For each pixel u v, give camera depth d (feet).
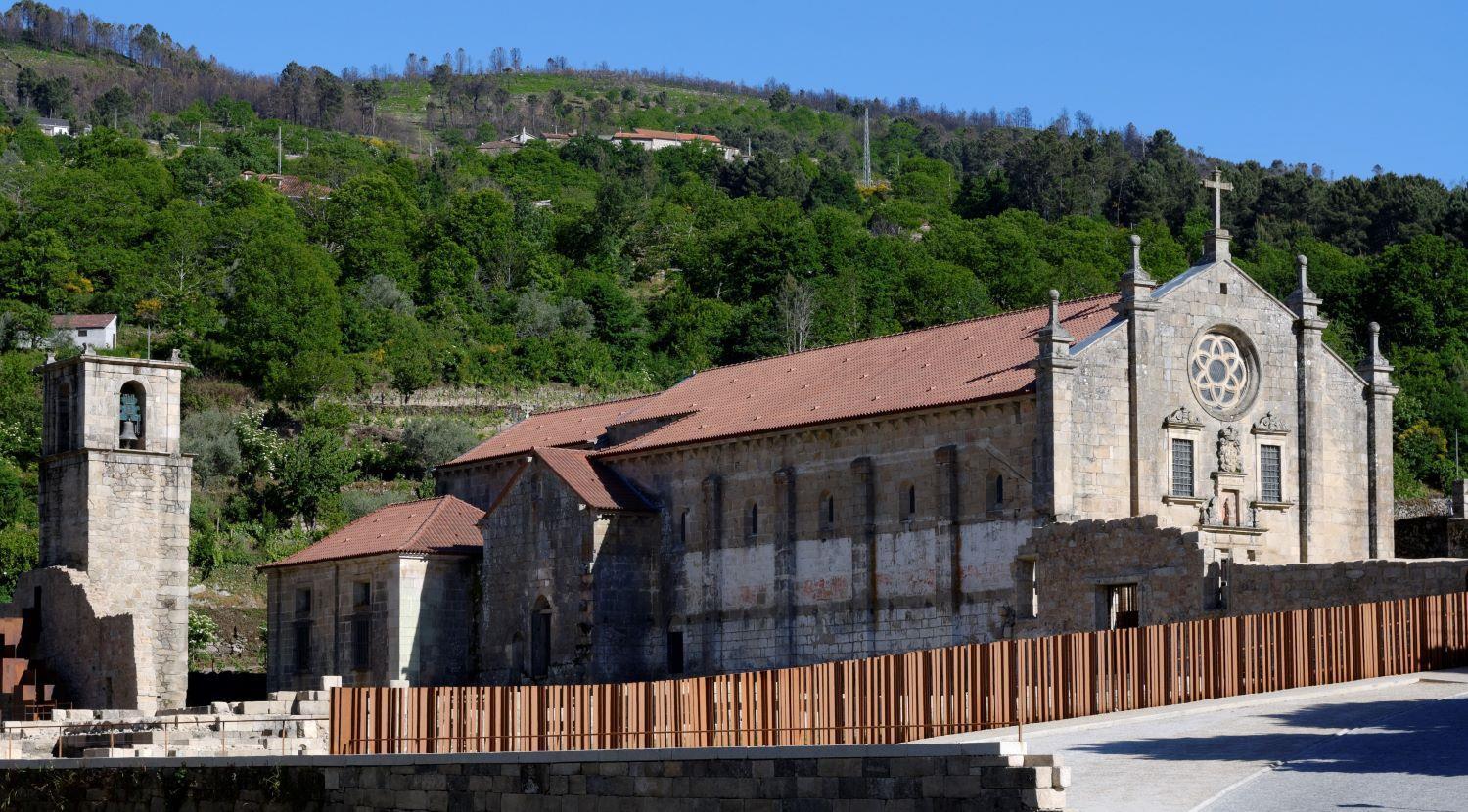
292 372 629.51
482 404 630.74
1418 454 587.68
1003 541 317.22
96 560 379.76
